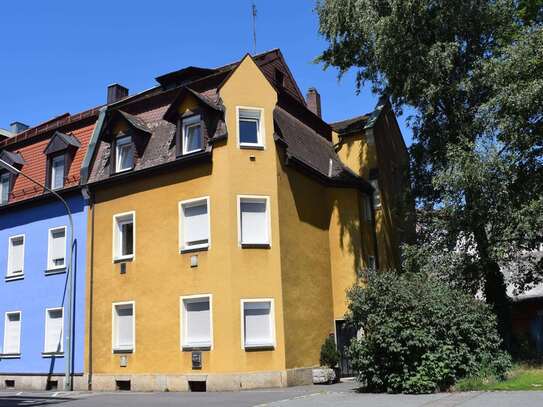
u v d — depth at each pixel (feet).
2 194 87.40
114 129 74.23
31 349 76.89
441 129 73.67
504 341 69.87
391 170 89.35
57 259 78.13
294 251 66.33
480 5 70.18
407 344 48.08
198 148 66.64
